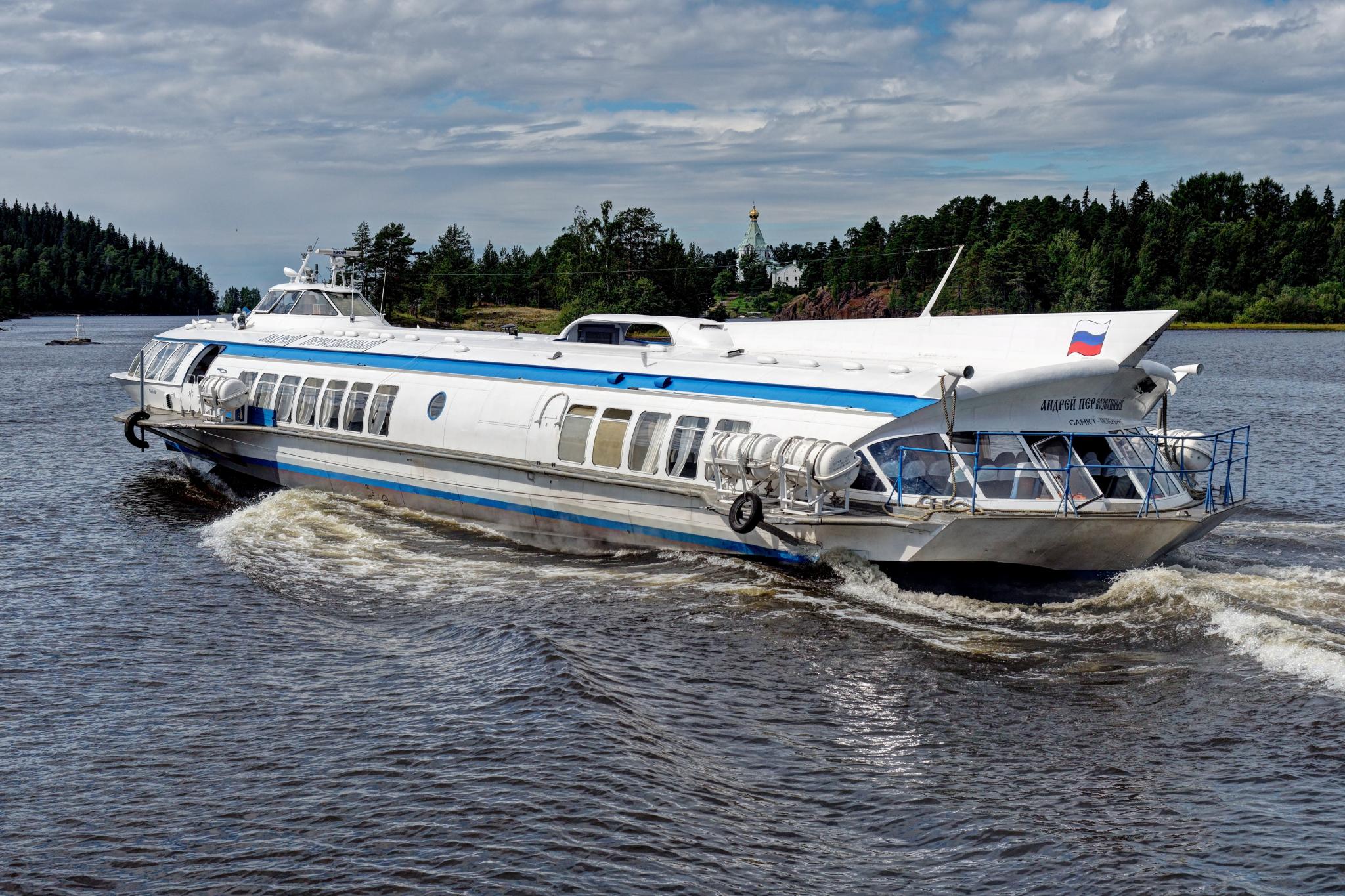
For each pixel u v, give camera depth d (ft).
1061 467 67.41
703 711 51.13
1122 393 72.02
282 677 56.54
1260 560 73.77
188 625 64.90
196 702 53.57
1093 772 45.29
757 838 40.88
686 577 69.97
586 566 75.25
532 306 602.44
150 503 100.58
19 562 79.15
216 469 111.24
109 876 39.27
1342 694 50.67
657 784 44.32
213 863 39.81
